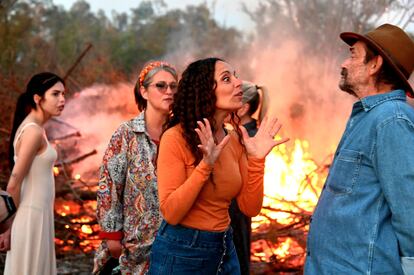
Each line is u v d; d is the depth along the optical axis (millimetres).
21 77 10578
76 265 6137
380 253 2695
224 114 3219
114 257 3859
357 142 2803
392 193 2643
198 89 3119
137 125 3820
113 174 3785
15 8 12570
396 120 2689
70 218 6723
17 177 4227
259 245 6266
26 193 4309
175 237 3113
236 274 3338
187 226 3105
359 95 2939
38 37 13984
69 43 19766
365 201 2746
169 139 3119
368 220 2730
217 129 3189
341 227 2785
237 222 4160
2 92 8633
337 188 2840
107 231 3771
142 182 3754
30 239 4266
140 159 3775
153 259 3195
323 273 2801
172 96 3902
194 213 3109
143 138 3814
